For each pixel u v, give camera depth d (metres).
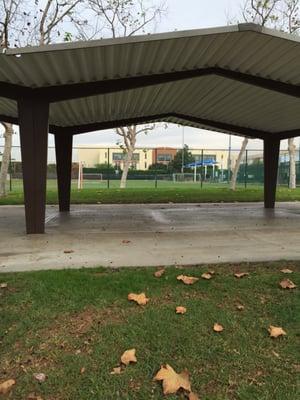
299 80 7.72
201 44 6.10
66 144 11.66
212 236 7.05
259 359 2.97
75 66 6.39
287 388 2.67
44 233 7.41
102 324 3.42
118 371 2.83
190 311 3.63
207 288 4.14
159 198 14.53
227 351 3.07
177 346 3.12
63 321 3.48
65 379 2.76
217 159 46.12
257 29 5.65
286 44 6.11
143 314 3.57
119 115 11.41
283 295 3.97
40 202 7.33
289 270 4.68
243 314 3.60
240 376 2.80
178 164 43.12
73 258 5.34
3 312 3.62
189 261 5.13
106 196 15.02
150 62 6.69
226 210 11.57
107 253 5.64
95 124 11.94
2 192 15.23
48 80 6.95
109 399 2.58
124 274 4.53
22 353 3.05
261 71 7.39
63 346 3.12
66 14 14.70
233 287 4.16
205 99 9.78
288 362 2.94
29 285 4.17
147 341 3.18
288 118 10.95
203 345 3.13
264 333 3.30
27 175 7.24
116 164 37.34
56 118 10.80
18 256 5.50
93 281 4.28
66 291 4.01
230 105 10.16
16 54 5.55
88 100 9.16
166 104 10.56
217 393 2.63
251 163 31.20
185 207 12.45
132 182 33.31
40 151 7.20
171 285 4.21
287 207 12.47
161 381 2.73
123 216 10.19
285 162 29.34
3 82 6.96
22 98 7.07
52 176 31.53
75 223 8.90
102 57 6.14
